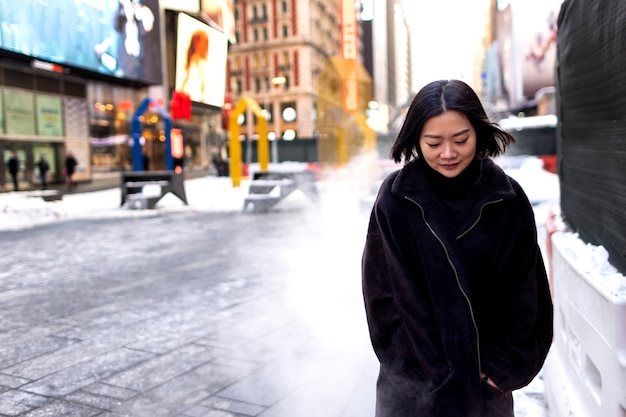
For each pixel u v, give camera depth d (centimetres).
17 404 310
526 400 295
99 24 1645
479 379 131
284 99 8062
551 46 3725
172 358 378
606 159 203
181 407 300
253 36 8244
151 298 553
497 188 136
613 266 197
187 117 1719
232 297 543
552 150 1792
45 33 1305
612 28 186
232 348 392
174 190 1628
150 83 2094
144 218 1342
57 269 721
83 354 393
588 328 191
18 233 1089
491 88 6475
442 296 134
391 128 2066
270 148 3444
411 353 140
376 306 145
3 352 400
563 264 244
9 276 679
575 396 216
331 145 1845
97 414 295
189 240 953
